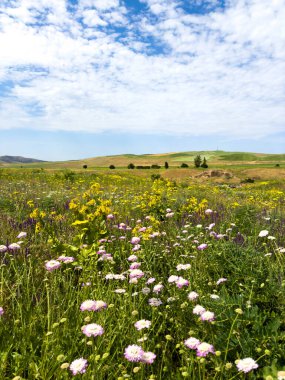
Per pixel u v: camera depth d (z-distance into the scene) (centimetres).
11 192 1059
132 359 188
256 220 597
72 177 2012
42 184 1522
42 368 204
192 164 14475
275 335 222
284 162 14900
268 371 192
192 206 701
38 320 270
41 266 381
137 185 1766
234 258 354
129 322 263
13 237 479
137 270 307
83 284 321
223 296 270
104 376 212
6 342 234
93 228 444
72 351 228
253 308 246
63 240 486
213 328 246
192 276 348
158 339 259
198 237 484
